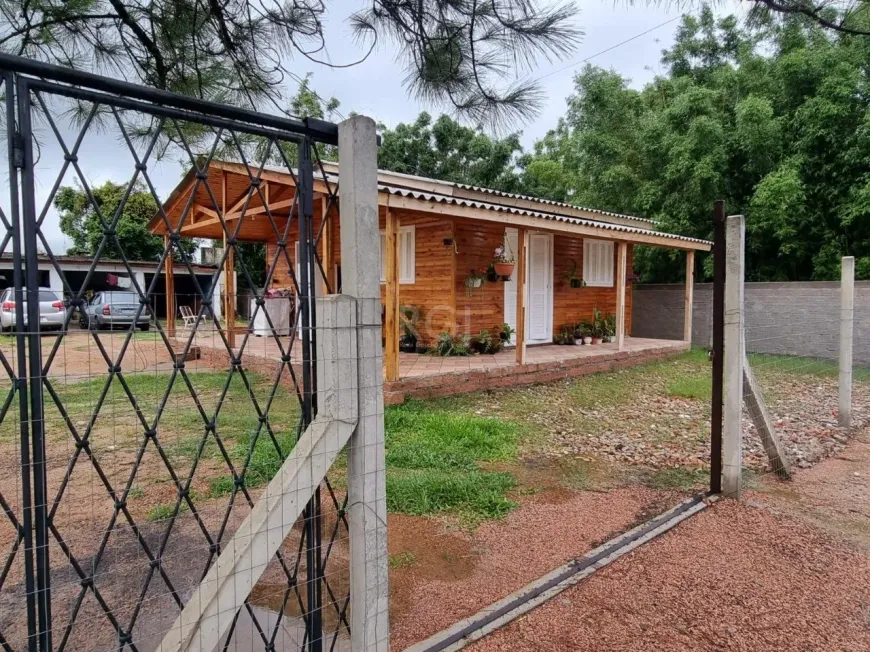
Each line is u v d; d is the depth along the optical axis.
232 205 9.22
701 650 2.04
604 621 2.22
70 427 1.21
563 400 6.97
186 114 1.30
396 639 2.14
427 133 19.38
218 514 3.28
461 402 6.61
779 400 7.12
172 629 1.24
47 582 1.17
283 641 2.12
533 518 3.32
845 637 2.13
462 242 8.84
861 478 4.11
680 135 12.98
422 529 3.16
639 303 13.70
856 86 10.51
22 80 1.07
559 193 19.44
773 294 11.29
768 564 2.70
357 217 1.43
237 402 5.56
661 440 5.20
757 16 3.10
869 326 9.91
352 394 1.45
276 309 6.76
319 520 1.60
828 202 11.38
